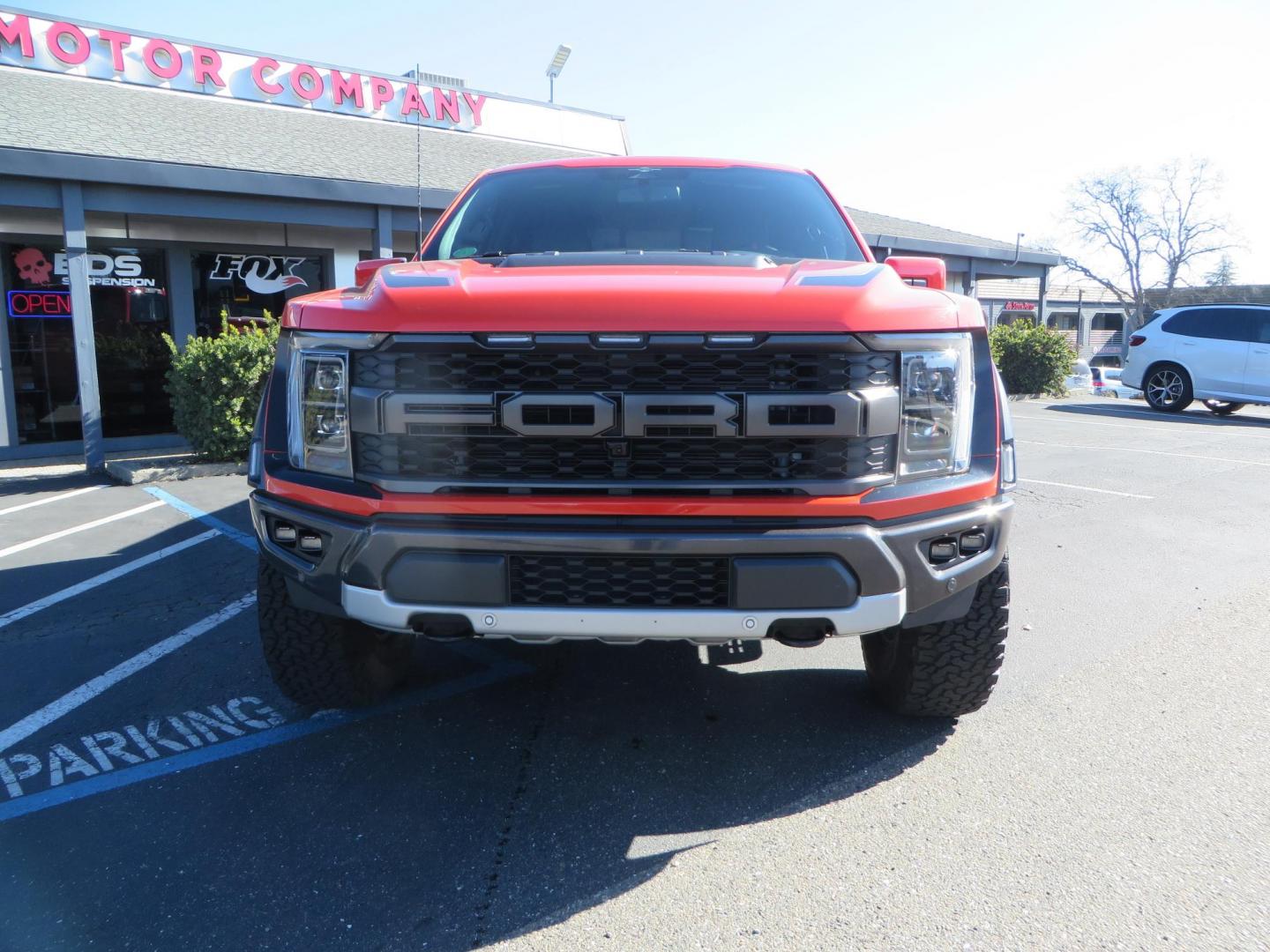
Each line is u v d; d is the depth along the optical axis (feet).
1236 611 14.32
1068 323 159.22
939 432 7.97
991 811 8.36
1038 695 11.03
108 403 37.47
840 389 7.50
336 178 34.63
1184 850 7.72
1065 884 7.24
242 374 28.68
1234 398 45.52
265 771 9.19
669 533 7.35
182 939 6.61
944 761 9.35
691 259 9.39
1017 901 7.03
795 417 7.39
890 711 10.49
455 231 12.19
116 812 8.41
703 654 12.63
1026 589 15.57
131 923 6.79
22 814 8.36
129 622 13.94
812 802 8.54
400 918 6.86
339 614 8.31
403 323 7.52
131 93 42.98
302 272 42.52
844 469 7.61
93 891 7.18
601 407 7.38
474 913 6.91
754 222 11.89
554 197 12.39
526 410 7.40
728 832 8.04
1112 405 53.16
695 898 7.09
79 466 33.09
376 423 7.66
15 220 34.78
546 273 8.29
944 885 7.23
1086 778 8.96
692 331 7.29
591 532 7.37
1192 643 12.85
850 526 7.52
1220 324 46.39
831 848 7.77
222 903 7.04
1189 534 19.67
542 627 7.55
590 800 8.61
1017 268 69.56
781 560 7.41
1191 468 28.71
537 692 11.25
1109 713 10.51
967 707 9.73
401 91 53.98
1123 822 8.18
